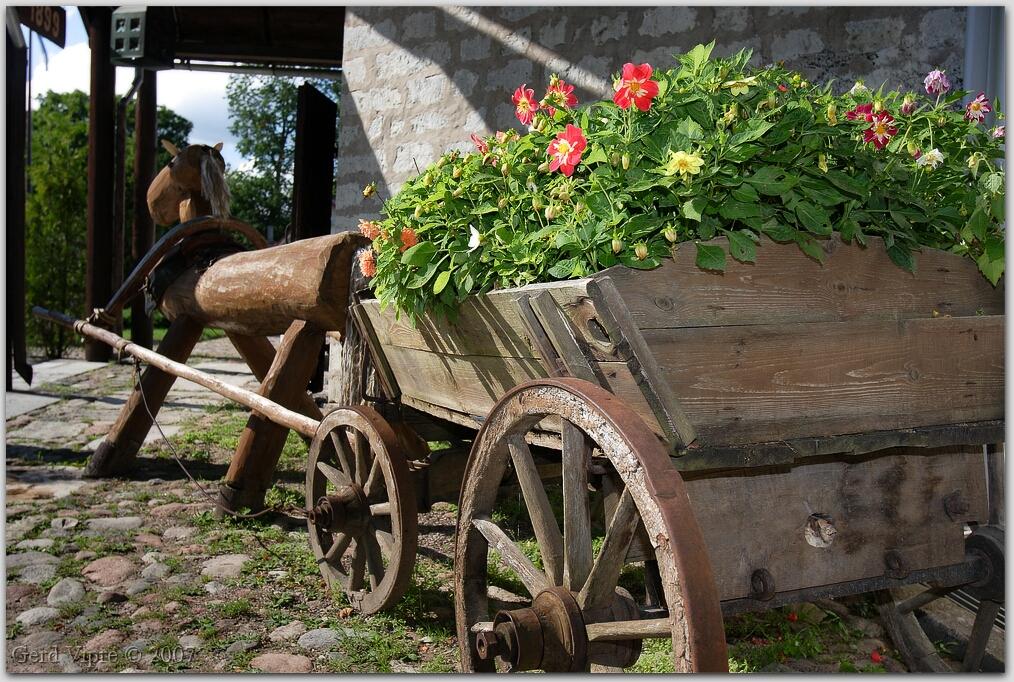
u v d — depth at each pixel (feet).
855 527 6.27
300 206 24.99
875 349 5.95
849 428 5.90
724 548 5.76
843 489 6.25
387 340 9.43
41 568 10.82
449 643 8.73
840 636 8.74
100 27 31.68
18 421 21.31
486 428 6.62
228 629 9.09
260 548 11.82
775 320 5.71
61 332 37.58
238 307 14.11
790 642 8.32
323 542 10.52
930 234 6.81
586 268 5.76
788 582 5.98
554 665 5.86
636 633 5.30
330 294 11.38
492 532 6.74
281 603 9.78
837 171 6.02
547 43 15.98
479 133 17.26
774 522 5.95
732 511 5.82
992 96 10.38
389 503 8.85
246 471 13.26
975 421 6.47
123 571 10.79
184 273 16.53
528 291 5.88
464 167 7.66
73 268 39.96
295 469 16.62
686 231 5.66
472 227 7.04
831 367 5.80
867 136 6.75
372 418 9.15
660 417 5.18
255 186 102.68
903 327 6.06
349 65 20.25
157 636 8.86
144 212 34.24
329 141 26.53
